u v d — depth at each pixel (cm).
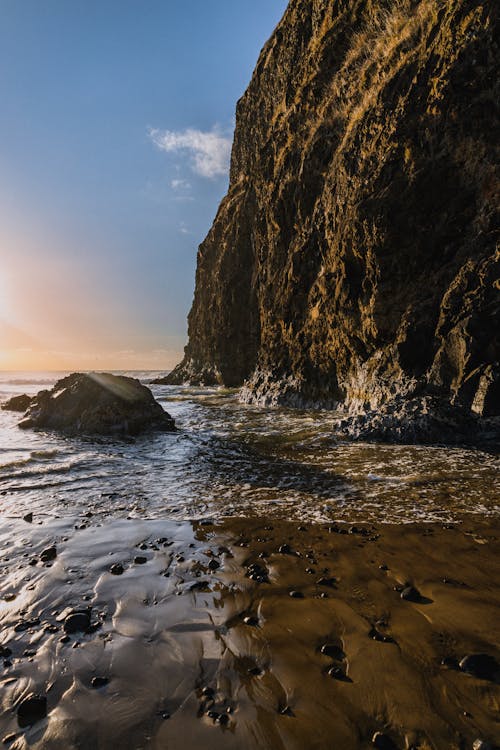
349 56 1434
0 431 1093
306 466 679
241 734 174
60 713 186
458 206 913
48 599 284
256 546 371
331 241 1321
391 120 1043
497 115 823
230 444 882
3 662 221
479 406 815
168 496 527
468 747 166
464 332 848
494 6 810
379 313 1070
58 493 541
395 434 846
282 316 1686
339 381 1364
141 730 177
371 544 371
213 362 3152
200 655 226
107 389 1139
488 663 211
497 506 462
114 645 235
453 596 281
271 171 1945
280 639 239
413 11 1105
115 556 352
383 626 249
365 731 176
